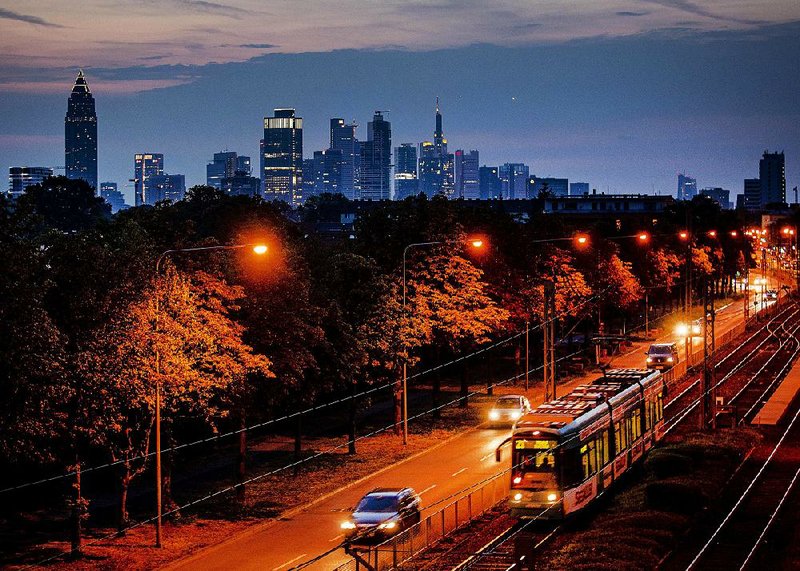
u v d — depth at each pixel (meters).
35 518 53.38
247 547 47.88
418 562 42.25
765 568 42.88
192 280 52.31
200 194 123.31
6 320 40.03
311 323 62.88
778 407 87.62
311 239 77.88
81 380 44.91
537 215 117.56
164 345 47.44
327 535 49.53
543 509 48.69
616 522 49.22
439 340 81.81
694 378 106.88
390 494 47.91
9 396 40.72
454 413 85.62
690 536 48.47
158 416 47.59
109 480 62.22
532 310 94.12
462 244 83.38
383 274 76.25
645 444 64.50
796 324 157.00
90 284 46.66
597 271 118.75
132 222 51.38
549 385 99.06
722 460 64.94
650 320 164.50
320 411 86.75
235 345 51.69
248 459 68.75
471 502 54.09
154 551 47.03
